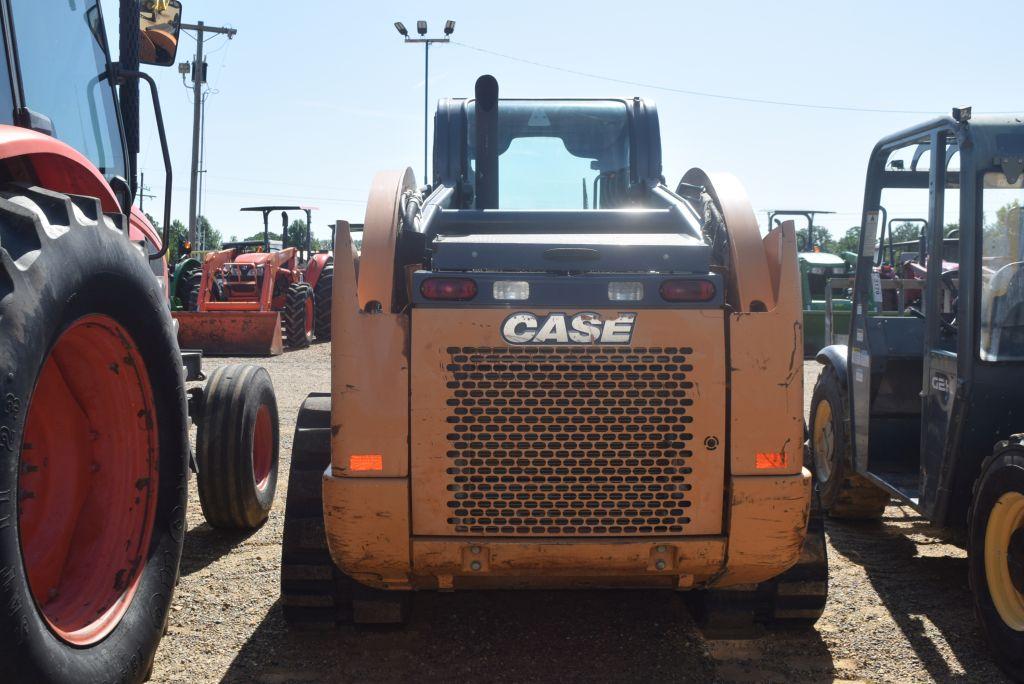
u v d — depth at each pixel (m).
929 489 4.15
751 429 2.92
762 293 2.96
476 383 2.90
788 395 2.92
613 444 2.93
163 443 3.07
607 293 2.91
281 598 3.57
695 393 2.92
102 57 3.74
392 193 3.11
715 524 2.96
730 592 3.49
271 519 5.41
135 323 2.87
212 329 14.21
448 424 2.90
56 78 3.33
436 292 2.89
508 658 3.46
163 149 3.57
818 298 16.28
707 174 3.39
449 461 2.91
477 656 3.48
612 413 2.93
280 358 13.97
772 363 2.91
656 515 2.95
